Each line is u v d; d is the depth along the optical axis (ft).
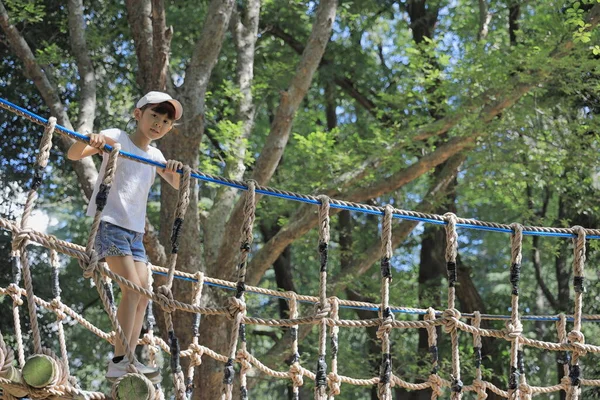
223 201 50.11
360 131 71.05
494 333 21.93
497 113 49.03
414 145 51.93
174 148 45.68
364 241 69.15
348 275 53.78
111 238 20.17
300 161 63.87
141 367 19.44
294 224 49.11
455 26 66.54
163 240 46.24
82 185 45.37
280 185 56.70
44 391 17.49
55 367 17.48
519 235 21.83
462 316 27.25
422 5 69.00
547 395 72.08
